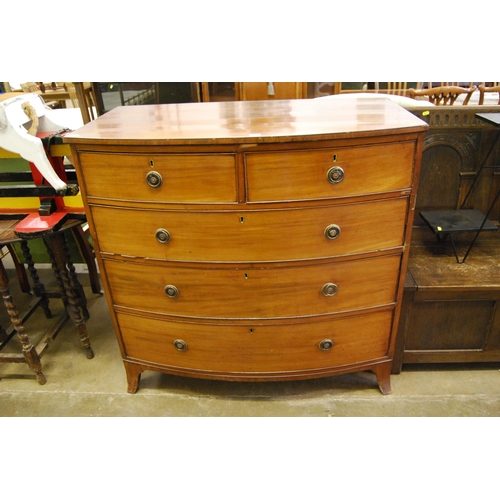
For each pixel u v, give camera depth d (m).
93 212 1.51
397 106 1.69
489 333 1.86
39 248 2.49
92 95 2.83
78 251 2.55
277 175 1.34
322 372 1.78
